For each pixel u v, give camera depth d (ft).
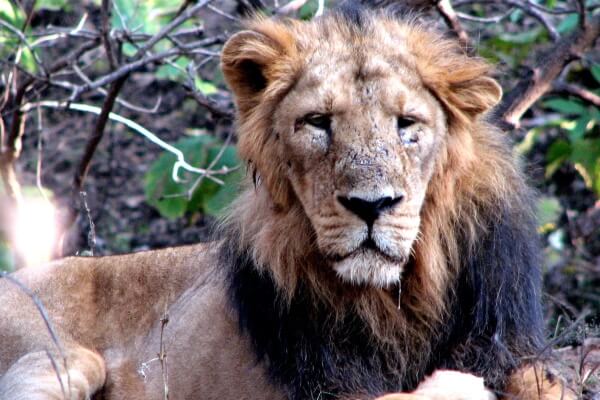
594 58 49.34
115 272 32.83
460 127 25.30
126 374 31.12
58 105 41.04
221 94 49.60
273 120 25.02
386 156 23.47
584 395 26.71
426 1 34.55
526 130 47.60
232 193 29.55
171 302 31.50
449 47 26.37
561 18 51.44
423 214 25.04
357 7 26.50
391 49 24.95
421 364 25.88
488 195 25.67
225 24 55.36
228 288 27.27
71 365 30.37
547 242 50.47
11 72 42.27
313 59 24.91
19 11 43.91
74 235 48.32
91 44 41.34
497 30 52.47
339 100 23.98
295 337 25.66
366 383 25.49
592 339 31.27
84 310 32.35
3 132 42.45
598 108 42.14
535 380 25.25
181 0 44.57
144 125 64.13
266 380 26.84
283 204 25.07
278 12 37.40
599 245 51.80
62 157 63.10
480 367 25.54
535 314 26.61
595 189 45.39
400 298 25.31
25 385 29.45
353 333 25.57
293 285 25.16
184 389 28.89
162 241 57.62
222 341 28.27
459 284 25.75
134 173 62.18
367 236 23.38
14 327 32.14
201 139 46.19
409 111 24.16
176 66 39.70
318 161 23.95
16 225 42.47
